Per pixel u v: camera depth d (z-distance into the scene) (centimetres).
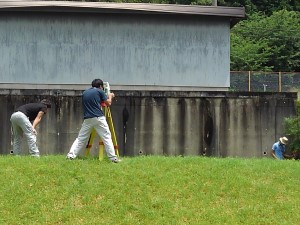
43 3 3438
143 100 2995
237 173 2006
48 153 2936
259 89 4269
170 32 3600
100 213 1714
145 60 3588
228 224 1681
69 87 3550
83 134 2067
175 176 1938
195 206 1772
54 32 3550
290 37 6681
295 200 1848
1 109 2941
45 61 3541
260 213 1756
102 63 3569
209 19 3619
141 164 2039
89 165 2002
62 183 1861
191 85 3600
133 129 2983
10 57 3522
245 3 7750
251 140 3038
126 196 1805
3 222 1650
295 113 3062
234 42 6538
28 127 2188
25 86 3525
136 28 3584
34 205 1736
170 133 3000
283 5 7950
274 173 2038
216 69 3619
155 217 1697
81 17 3556
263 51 6512
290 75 4288
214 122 3027
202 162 2103
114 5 3491
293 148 2984
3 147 2930
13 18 3525
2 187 1822
